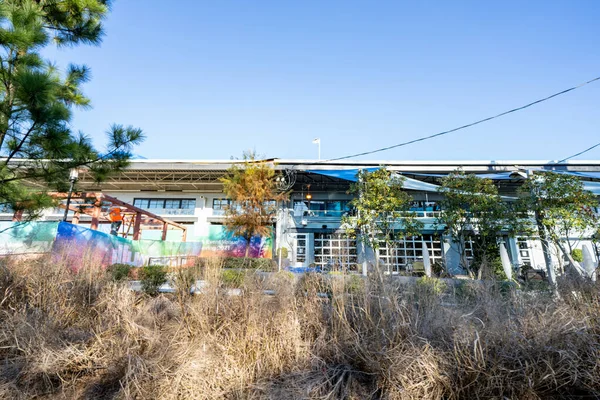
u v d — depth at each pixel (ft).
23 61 16.67
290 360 12.30
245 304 13.85
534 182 32.91
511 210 38.88
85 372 12.03
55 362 11.45
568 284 15.57
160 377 10.78
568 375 10.25
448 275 32.76
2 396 10.49
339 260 22.12
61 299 16.20
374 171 51.42
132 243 47.11
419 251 68.54
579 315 12.82
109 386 11.41
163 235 65.72
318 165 66.33
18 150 18.35
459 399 10.16
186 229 72.33
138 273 23.57
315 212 74.74
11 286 15.72
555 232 31.14
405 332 12.28
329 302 15.49
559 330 11.18
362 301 14.40
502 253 23.52
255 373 11.78
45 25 21.68
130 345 12.73
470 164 63.72
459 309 13.96
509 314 13.03
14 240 32.86
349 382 11.30
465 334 11.21
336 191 76.23
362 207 48.34
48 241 32.83
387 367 10.92
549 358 10.36
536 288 16.65
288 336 12.84
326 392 10.93
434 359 10.61
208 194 80.79
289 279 16.67
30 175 20.30
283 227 71.72
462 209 41.16
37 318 13.75
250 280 15.39
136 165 67.72
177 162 68.59
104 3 24.22
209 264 17.01
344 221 50.80
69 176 21.97
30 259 19.48
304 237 71.56
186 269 17.15
